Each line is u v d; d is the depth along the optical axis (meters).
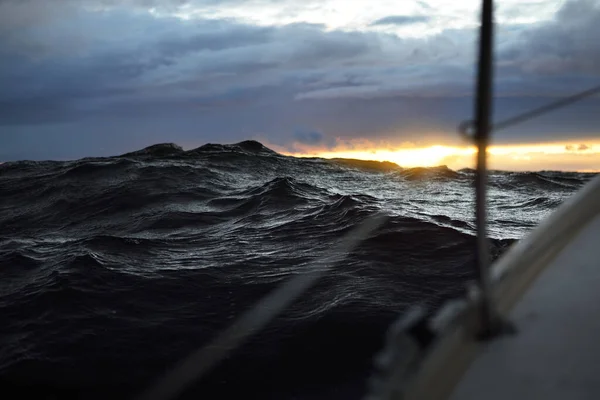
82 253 7.45
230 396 4.11
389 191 15.84
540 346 1.46
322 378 4.31
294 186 13.99
